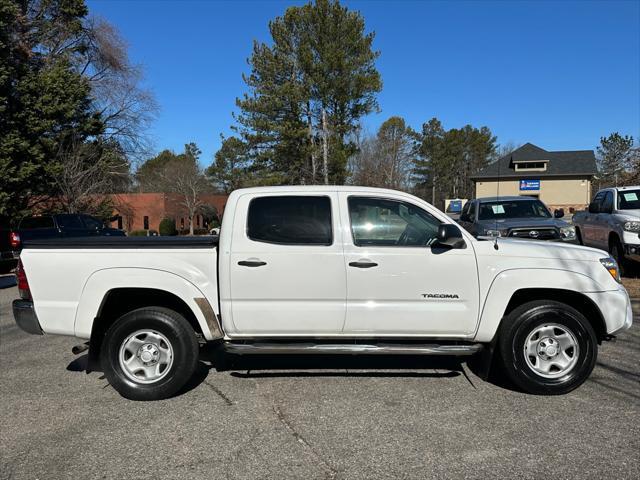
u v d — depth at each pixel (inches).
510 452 134.3
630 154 742.5
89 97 934.4
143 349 175.8
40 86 699.4
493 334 174.6
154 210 1608.0
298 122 1236.5
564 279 171.8
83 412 165.6
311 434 147.0
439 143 2464.3
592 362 171.5
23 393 183.5
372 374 196.9
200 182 1899.6
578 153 1764.3
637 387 178.5
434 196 2436.0
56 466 131.3
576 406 163.5
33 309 176.1
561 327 172.7
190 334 175.3
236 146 1284.4
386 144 1743.4
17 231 543.2
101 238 183.9
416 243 176.7
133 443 143.4
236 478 124.2
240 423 155.2
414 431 147.7
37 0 905.5
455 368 202.5
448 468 127.0
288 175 1295.5
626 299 176.2
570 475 122.7
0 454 138.0
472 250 174.4
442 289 173.6
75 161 797.9
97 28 971.3
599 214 444.8
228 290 173.6
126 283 173.3
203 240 181.2
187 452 137.6
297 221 176.7
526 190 1718.8
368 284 173.0
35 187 693.3
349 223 175.9
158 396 173.9
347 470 127.0
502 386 182.9
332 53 1169.4
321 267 172.9
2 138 650.2
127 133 1009.5
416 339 178.1
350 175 1328.7
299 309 173.8
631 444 137.4
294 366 207.0
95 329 175.6
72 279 174.9
